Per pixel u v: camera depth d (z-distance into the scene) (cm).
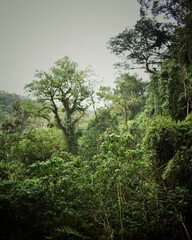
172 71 1062
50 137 1161
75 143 1802
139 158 403
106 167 390
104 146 416
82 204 463
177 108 992
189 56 840
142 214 383
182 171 480
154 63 1656
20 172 740
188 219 372
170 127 616
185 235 345
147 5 956
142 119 1474
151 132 679
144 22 1445
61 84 1948
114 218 398
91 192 418
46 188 402
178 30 799
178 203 360
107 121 1517
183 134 588
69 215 379
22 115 2952
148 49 1586
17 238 288
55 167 390
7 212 329
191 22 668
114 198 462
